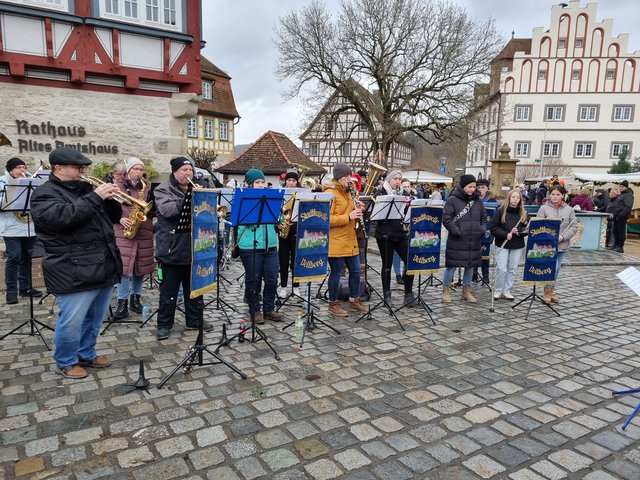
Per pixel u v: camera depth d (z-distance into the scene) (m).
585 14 40.75
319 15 21.44
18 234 6.05
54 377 4.06
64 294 3.77
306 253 5.16
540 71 41.91
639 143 41.16
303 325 5.37
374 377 4.23
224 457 2.98
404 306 6.30
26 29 7.79
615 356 4.89
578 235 12.48
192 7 9.32
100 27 8.40
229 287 7.61
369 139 22.72
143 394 3.80
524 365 4.60
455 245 6.68
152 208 5.52
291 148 25.05
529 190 20.16
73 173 3.73
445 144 22.72
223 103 35.62
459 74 20.80
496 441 3.24
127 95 8.98
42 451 3.00
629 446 3.22
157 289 7.25
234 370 4.12
